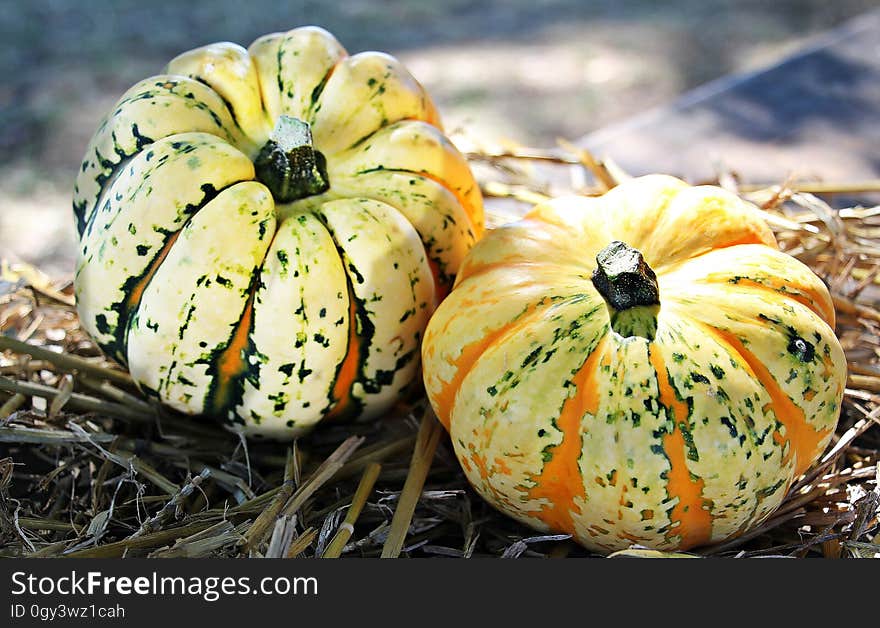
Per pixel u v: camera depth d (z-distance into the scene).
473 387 0.51
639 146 0.77
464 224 0.58
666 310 0.51
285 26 1.49
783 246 0.65
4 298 0.65
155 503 0.56
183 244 0.53
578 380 0.50
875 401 0.59
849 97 0.82
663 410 0.49
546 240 0.54
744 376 0.50
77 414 0.60
